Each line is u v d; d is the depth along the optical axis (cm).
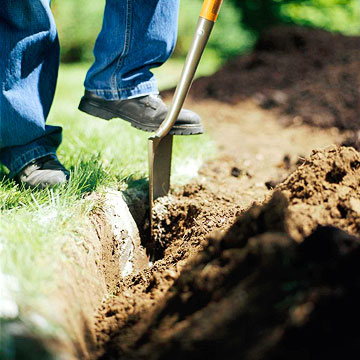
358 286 130
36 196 173
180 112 184
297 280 133
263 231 146
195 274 146
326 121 303
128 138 235
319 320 127
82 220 165
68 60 625
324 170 157
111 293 168
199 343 131
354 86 341
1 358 124
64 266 148
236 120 316
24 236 148
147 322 144
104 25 182
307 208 148
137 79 184
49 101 183
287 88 360
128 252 183
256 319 130
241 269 140
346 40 425
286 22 601
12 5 169
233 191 206
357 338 125
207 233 171
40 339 128
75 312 143
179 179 209
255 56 414
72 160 205
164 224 192
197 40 175
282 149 268
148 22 178
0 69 172
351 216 147
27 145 180
